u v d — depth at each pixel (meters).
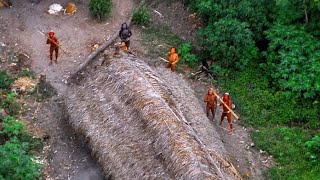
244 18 20.23
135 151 15.05
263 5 20.34
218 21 20.00
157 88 16.11
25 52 20.55
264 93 19.28
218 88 19.70
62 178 16.33
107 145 15.68
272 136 17.94
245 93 19.34
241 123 18.42
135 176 14.73
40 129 17.72
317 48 19.42
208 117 18.39
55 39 19.47
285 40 19.72
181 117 15.45
